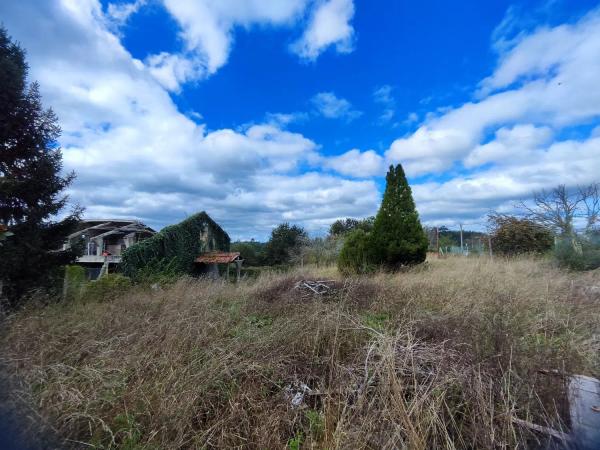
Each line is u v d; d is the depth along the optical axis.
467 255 16.95
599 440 2.22
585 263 10.20
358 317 4.80
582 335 4.00
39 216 7.36
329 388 2.99
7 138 7.14
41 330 4.49
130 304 6.31
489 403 2.52
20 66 7.30
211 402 3.00
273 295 7.33
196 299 6.51
